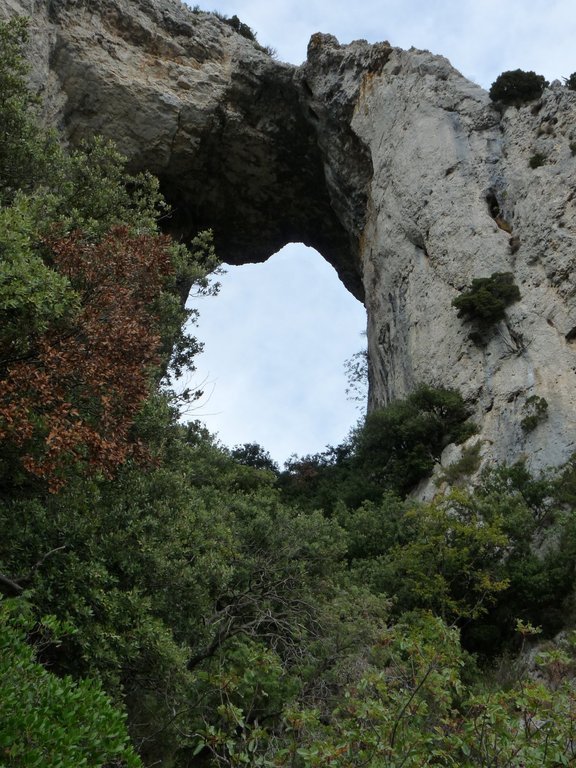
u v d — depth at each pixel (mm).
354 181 40469
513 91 36312
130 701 12172
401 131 37969
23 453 10414
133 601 10812
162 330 16922
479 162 34906
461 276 32344
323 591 16688
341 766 6449
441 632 7684
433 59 39281
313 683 12398
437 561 20234
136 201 18312
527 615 19844
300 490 33688
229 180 41906
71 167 16953
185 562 12383
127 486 12312
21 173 16469
